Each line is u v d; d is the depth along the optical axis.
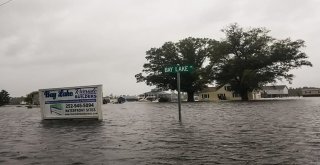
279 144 8.68
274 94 148.12
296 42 76.75
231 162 6.81
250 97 99.56
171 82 90.88
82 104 20.17
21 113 35.09
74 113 20.45
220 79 82.25
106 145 9.35
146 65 93.12
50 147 9.30
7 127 16.14
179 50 92.12
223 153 7.72
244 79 72.25
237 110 26.77
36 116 27.25
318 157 7.03
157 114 24.00
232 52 80.12
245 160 6.94
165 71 16.91
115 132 12.48
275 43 77.94
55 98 21.09
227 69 79.88
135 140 10.16
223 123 14.97
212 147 8.54
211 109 30.08
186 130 12.44
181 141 9.69
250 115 19.98
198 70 84.88
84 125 16.22
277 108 27.94
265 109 26.80
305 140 9.21
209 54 85.69
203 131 11.96
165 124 15.25
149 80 92.25
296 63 77.12
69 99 20.59
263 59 75.62
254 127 12.83
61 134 12.50
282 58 76.19
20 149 9.06
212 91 131.75
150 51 93.06
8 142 10.50
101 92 19.64
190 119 17.98
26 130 14.43
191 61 91.88
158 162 7.01
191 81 89.06
